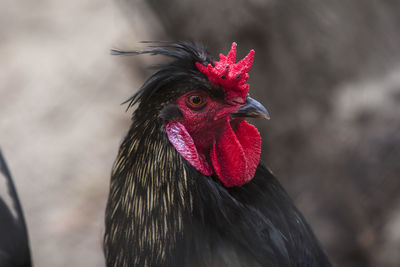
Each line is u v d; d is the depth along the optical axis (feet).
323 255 31.63
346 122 58.08
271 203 29.76
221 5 50.11
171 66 28.63
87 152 83.97
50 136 87.97
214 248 27.25
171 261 27.22
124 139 29.55
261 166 30.63
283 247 28.43
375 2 60.08
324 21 54.39
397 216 56.65
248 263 27.50
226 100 29.07
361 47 58.59
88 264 66.74
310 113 56.54
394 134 58.29
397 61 60.54
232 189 29.76
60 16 116.26
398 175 57.57
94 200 75.92
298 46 53.67
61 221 73.56
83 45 104.78
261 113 29.07
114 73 95.86
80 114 90.89
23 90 97.66
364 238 56.44
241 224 27.73
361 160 58.13
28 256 38.88
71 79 97.66
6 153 85.81
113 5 114.83
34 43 109.09
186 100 28.76
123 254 28.84
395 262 54.85
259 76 53.67
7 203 38.88
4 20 117.60
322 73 56.13
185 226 27.17
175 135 28.17
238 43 51.96
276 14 51.24
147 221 27.50
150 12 58.90
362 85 59.77
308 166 57.41
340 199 57.26
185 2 50.83
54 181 80.18
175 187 27.37
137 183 27.84
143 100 28.27
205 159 29.86
